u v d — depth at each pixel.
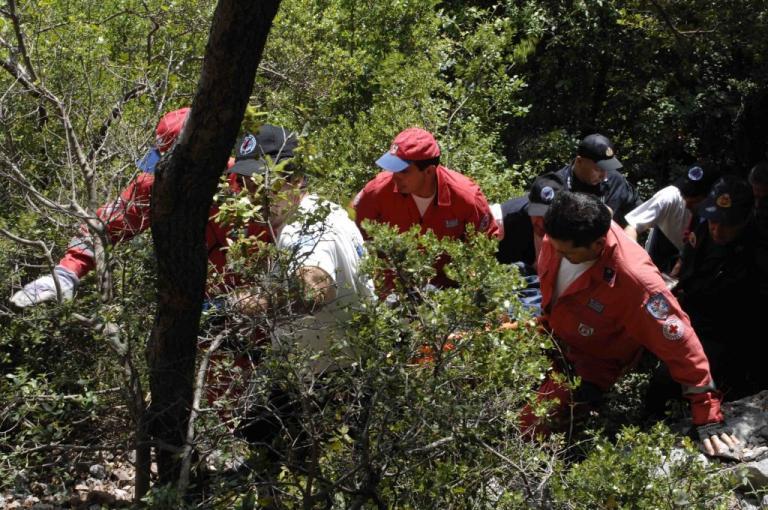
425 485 2.88
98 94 4.40
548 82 10.52
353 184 5.91
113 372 3.26
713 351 4.77
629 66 10.43
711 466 3.13
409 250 2.93
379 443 2.85
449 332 2.88
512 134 10.16
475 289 2.82
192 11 5.64
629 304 3.87
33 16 4.69
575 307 4.00
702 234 4.77
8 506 3.39
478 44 7.33
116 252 3.38
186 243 2.90
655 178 11.07
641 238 7.12
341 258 3.21
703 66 11.08
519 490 3.04
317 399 2.97
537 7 9.83
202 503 2.79
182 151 2.81
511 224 5.02
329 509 2.98
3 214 3.78
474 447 2.95
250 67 2.75
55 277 3.21
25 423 3.13
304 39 6.77
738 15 9.34
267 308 2.97
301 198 3.07
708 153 11.43
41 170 4.30
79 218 3.37
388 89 6.71
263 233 2.98
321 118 6.67
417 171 4.58
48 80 4.33
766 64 10.73
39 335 3.14
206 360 3.11
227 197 3.03
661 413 4.48
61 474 3.38
